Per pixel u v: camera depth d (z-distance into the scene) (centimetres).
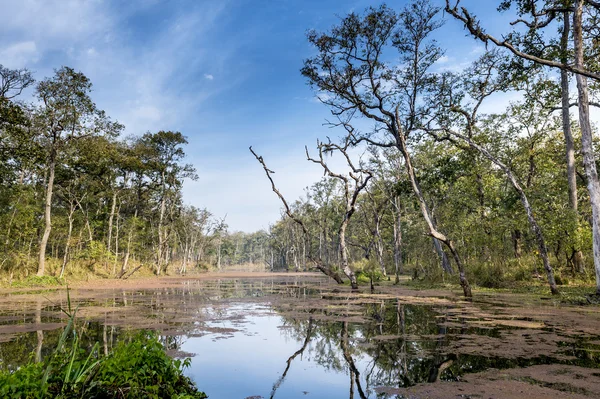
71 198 3381
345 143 2242
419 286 2203
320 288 2323
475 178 2564
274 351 679
